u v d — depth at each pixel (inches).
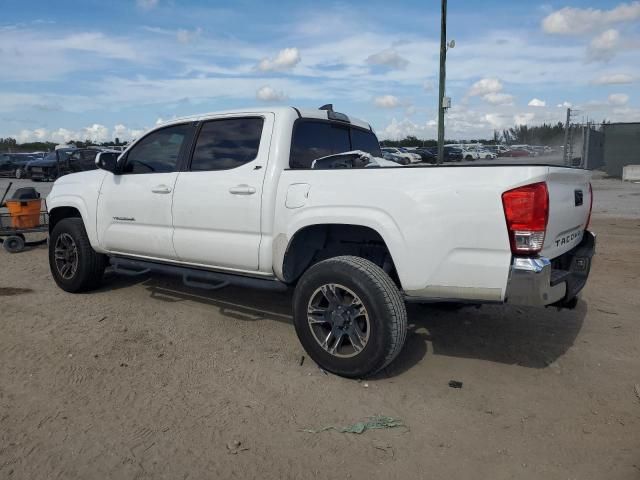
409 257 138.5
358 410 132.9
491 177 129.6
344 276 142.5
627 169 939.3
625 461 112.6
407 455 114.7
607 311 209.5
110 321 194.9
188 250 184.2
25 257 318.7
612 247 340.8
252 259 167.5
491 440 120.6
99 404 134.7
